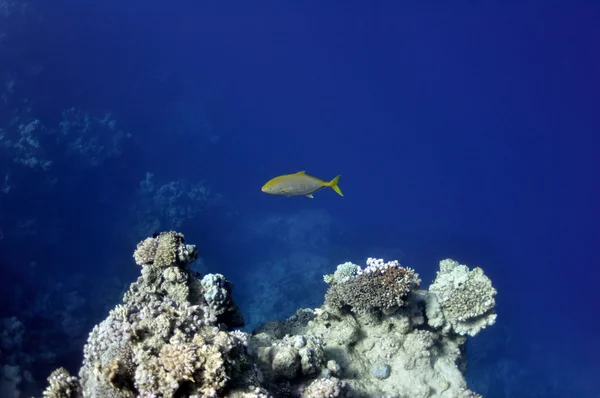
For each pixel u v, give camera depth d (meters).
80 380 4.77
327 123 91.06
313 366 5.45
